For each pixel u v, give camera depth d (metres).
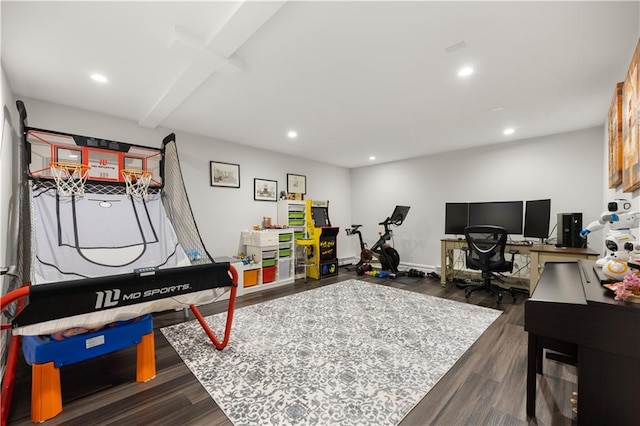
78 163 2.72
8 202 2.25
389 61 2.05
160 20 1.62
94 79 2.31
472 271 4.61
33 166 2.61
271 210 4.87
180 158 3.74
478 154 4.57
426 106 2.89
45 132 2.33
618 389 1.16
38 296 1.34
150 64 2.09
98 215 2.29
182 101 2.64
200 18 1.60
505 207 4.00
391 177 5.78
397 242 5.63
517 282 4.22
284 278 4.58
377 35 1.75
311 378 1.84
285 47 1.88
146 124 3.28
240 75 2.27
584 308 1.20
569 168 3.75
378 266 5.81
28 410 1.58
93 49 1.89
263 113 3.10
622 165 2.07
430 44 1.84
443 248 4.34
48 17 1.57
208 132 3.82
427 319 2.88
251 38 1.79
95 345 1.67
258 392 1.71
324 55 1.98
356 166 6.31
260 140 4.22
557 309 1.26
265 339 2.44
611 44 1.82
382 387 1.74
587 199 3.61
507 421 1.44
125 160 3.17
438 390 1.71
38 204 2.10
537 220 3.67
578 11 1.52
